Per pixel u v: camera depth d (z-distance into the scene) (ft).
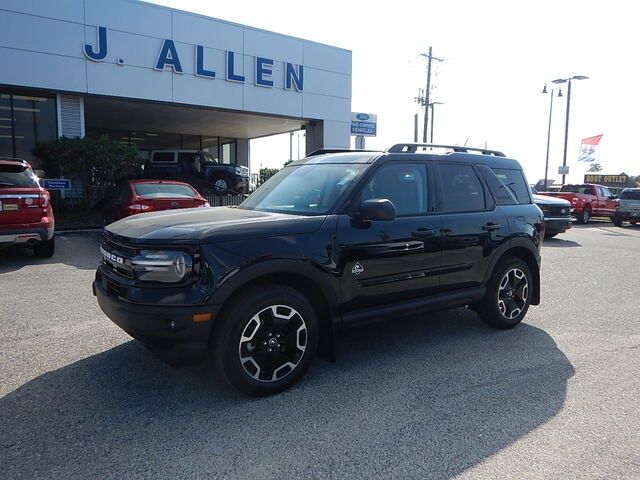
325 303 12.96
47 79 47.98
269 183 16.75
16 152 48.96
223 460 9.30
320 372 13.61
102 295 12.28
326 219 12.87
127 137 90.68
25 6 46.29
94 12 49.75
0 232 26.63
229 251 11.20
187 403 11.58
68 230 43.73
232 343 11.34
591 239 51.11
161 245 11.02
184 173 67.10
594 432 10.53
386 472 9.01
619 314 20.27
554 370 13.97
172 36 54.70
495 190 17.49
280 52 63.41
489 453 9.68
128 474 8.81
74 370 13.33
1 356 14.24
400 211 14.60
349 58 70.08
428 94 120.26
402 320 18.90
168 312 10.71
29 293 21.56
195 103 57.26
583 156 118.21
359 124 72.90
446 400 11.96
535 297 18.69
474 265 16.17
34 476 8.68
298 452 9.61
